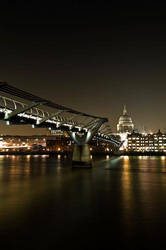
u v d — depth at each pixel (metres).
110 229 20.55
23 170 82.12
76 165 84.25
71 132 81.12
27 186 44.62
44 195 35.16
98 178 57.16
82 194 35.91
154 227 20.98
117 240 18.34
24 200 31.64
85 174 67.25
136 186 43.91
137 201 30.72
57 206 28.19
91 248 17.08
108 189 40.50
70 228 20.77
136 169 84.00
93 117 81.56
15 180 54.12
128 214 24.80
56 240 18.34
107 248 17.08
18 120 50.34
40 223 22.08
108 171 75.69
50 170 81.00
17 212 25.64
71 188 42.03
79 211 26.02
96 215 24.58
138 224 21.78
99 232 19.92
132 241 18.17
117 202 30.27
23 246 17.30
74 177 59.88
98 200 31.56
